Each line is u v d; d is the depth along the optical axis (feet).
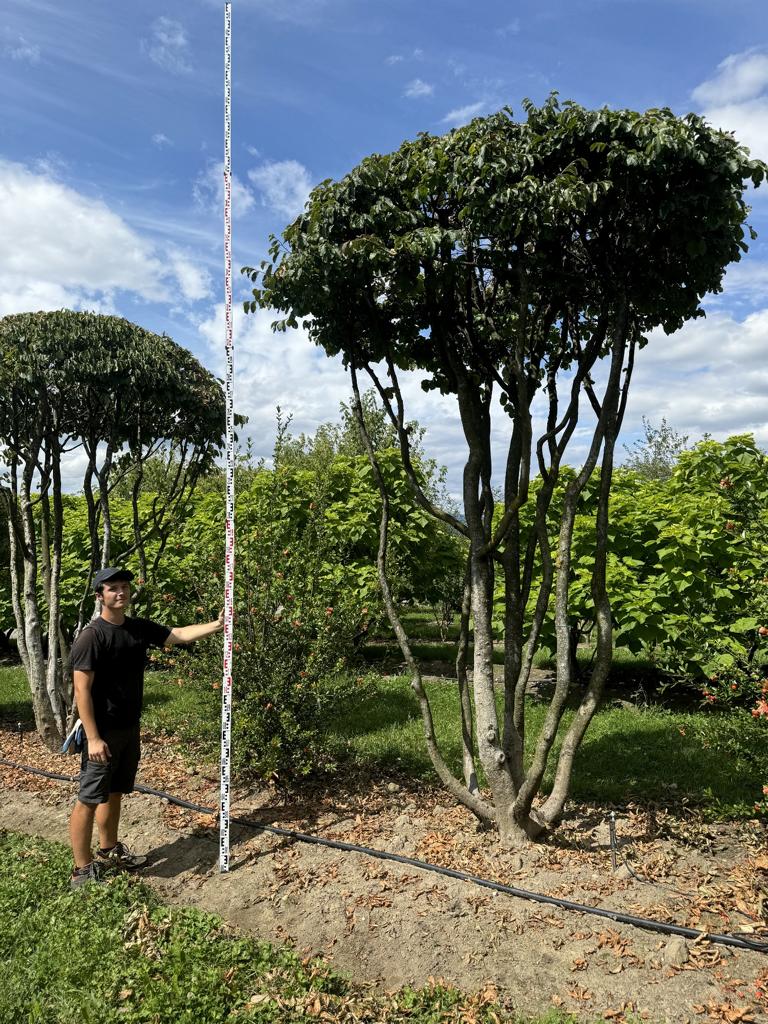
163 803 16.15
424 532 33.42
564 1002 9.23
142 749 20.08
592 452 12.81
